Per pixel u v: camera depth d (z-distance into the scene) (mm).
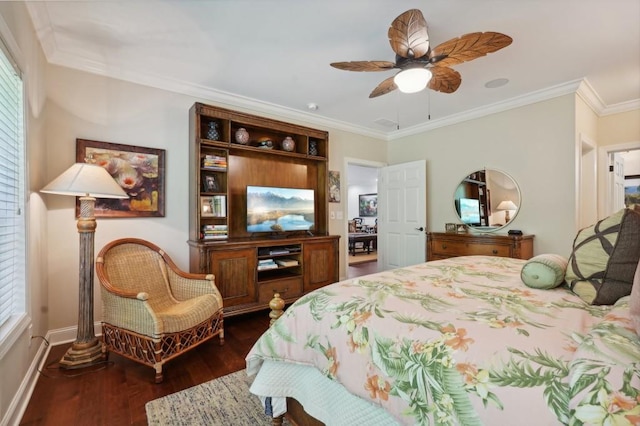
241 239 3361
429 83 2424
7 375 1529
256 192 3545
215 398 1802
